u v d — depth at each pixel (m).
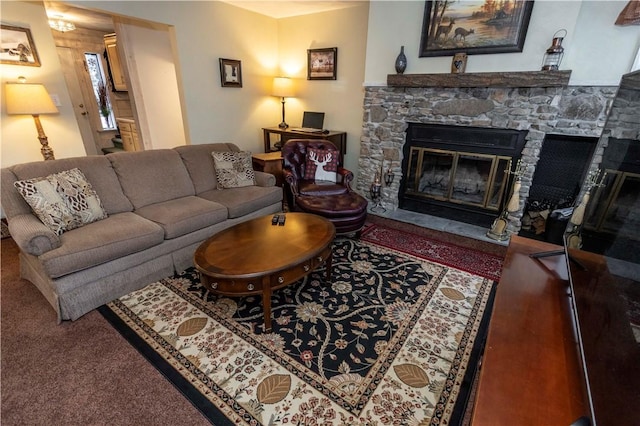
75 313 1.97
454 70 3.14
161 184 2.88
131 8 3.22
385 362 1.71
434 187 3.90
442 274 2.57
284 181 3.89
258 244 2.08
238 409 1.43
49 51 3.15
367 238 3.24
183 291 2.31
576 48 2.75
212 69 4.17
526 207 3.44
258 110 4.96
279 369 1.65
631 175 1.00
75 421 1.37
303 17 4.55
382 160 3.99
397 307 2.16
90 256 1.97
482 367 1.03
